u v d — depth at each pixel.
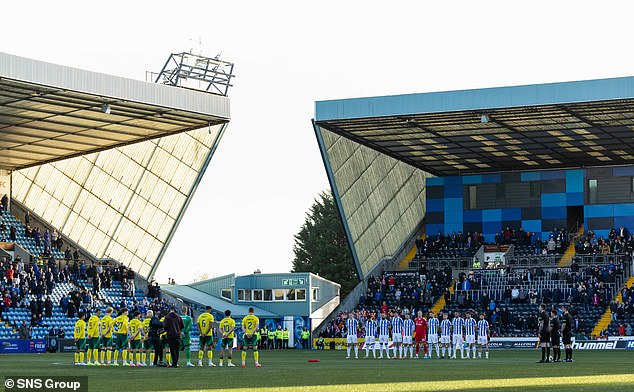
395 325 46.81
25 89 50.91
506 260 74.38
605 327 63.56
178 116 58.81
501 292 69.56
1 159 67.62
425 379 25.83
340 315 68.75
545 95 57.56
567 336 38.75
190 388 22.20
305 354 54.12
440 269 75.06
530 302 67.75
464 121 62.78
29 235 67.44
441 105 59.88
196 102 57.84
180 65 65.06
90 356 35.88
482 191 79.19
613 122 62.81
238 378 26.36
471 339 45.16
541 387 22.41
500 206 78.50
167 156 69.69
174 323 33.28
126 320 35.12
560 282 68.56
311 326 71.75
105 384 23.70
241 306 72.75
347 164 70.06
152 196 71.81
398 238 79.06
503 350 58.91
